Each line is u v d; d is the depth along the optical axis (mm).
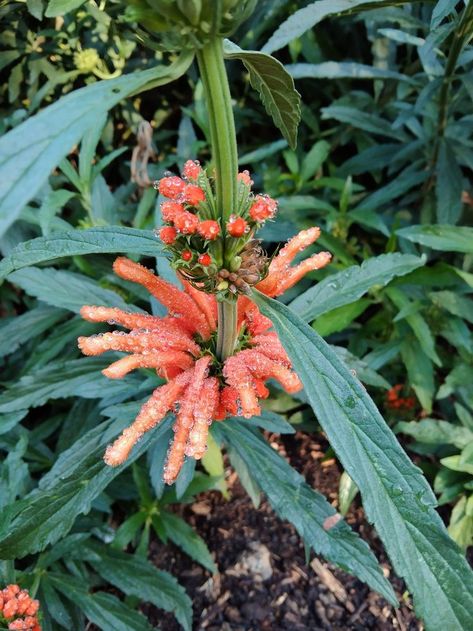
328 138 397
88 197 278
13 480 217
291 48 357
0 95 337
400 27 339
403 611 266
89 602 232
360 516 295
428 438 274
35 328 284
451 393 313
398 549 111
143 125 275
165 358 152
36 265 308
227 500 301
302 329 121
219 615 268
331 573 278
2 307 345
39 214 254
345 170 356
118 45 320
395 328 302
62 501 177
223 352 158
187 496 272
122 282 278
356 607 268
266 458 205
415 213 361
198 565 281
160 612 266
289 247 158
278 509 194
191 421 146
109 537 254
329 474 307
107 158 280
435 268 274
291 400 294
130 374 232
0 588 203
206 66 103
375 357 290
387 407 310
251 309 166
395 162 349
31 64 314
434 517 111
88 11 293
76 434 272
